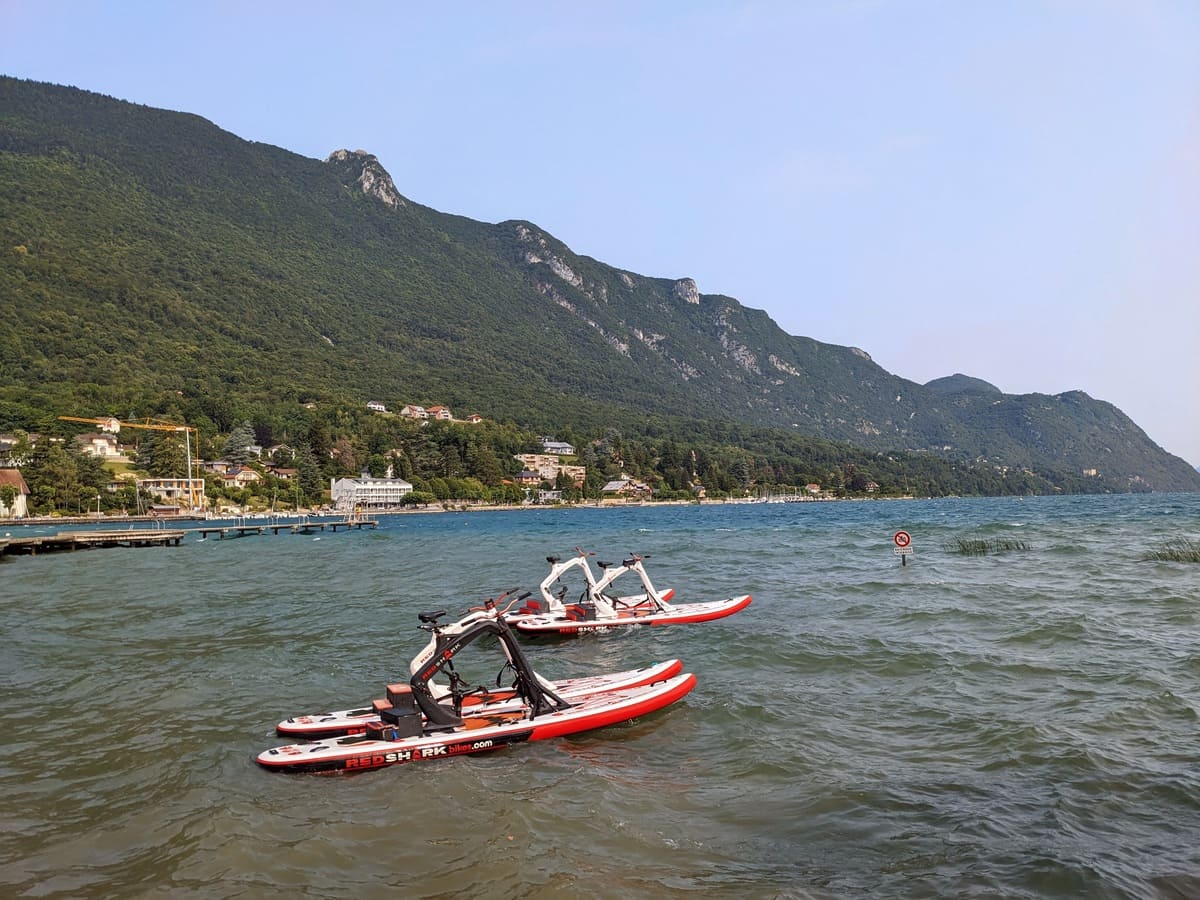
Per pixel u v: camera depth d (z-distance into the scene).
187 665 16.61
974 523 68.75
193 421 178.75
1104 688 13.22
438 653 11.58
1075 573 28.67
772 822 8.55
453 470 193.00
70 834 8.51
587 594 22.08
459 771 10.37
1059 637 17.31
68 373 195.25
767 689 14.05
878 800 9.02
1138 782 9.23
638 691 13.19
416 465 191.12
